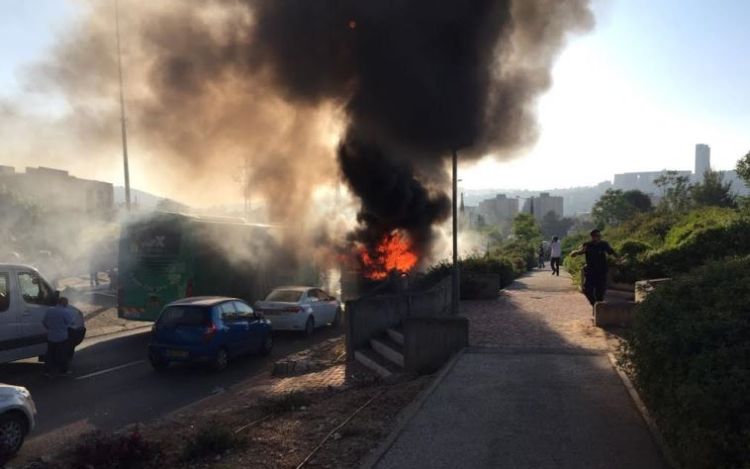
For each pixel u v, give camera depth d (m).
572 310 13.47
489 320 12.11
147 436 6.81
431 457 5.04
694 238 13.05
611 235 26.80
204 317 11.34
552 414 5.97
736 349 4.08
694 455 3.81
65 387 10.10
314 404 7.91
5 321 10.47
